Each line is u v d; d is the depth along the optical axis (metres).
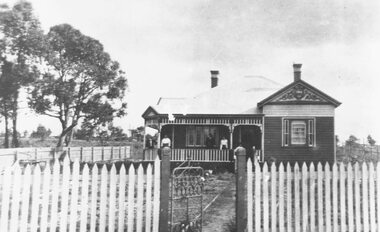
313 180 7.43
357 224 7.46
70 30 41.16
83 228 6.89
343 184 7.46
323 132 23.58
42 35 40.09
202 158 23.20
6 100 39.59
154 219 7.05
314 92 23.78
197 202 11.84
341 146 37.62
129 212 7.03
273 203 7.32
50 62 39.53
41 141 53.81
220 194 13.65
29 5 41.34
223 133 25.84
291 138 23.72
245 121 24.03
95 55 41.94
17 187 6.61
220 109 24.83
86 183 6.95
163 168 7.09
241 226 7.23
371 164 7.62
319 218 7.38
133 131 51.19
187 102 25.97
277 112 23.94
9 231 6.63
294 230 7.46
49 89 38.44
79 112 41.50
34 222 6.66
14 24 40.22
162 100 26.14
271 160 23.52
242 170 7.32
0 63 39.69
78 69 39.94
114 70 43.62
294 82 23.69
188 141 25.80
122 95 43.94
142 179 7.11
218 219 9.41
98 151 33.34
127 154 39.69
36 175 6.71
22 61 40.12
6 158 23.77
